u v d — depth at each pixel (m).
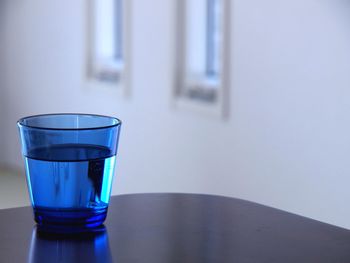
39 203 1.08
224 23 2.98
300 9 2.67
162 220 1.16
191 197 1.31
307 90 2.68
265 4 2.81
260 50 2.86
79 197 1.07
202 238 1.07
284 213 1.21
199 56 3.32
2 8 4.51
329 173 2.62
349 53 2.49
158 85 3.40
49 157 1.07
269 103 2.84
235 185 3.05
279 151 2.83
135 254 0.99
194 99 3.25
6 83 4.55
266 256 1.00
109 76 3.80
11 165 4.57
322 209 2.67
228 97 3.03
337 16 2.52
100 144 1.08
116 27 3.87
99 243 1.04
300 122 2.72
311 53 2.64
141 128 3.54
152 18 3.39
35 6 4.22
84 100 3.92
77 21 3.88
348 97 2.51
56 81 4.12
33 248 1.02
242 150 2.99
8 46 4.50
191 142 3.25
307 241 1.06
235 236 1.08
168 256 0.99
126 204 1.25
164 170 3.43
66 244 1.04
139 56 3.50
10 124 4.55
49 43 4.14
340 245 1.05
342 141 2.56
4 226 1.12
